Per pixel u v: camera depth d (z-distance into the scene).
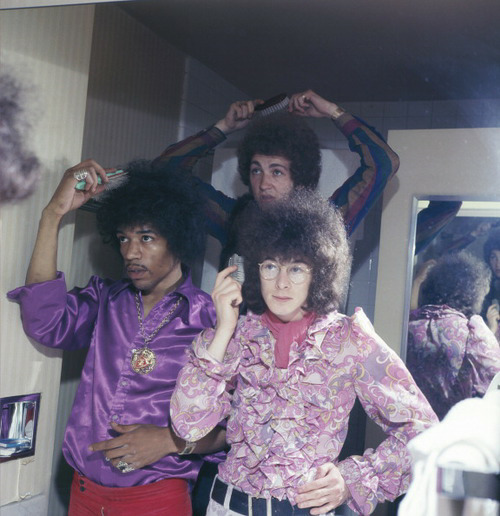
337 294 1.23
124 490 1.47
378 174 1.43
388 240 1.40
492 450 0.93
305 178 1.49
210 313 1.50
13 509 1.62
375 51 1.51
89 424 1.51
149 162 1.60
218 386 1.22
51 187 1.70
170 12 1.66
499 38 1.43
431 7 1.46
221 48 1.63
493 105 1.41
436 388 1.34
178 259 1.53
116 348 1.52
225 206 1.53
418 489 0.94
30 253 1.68
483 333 1.32
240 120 1.58
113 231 1.57
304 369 1.19
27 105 1.69
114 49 1.70
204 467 1.44
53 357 1.69
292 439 1.18
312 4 1.55
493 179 1.37
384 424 1.22
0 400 1.61
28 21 1.70
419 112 1.46
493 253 1.34
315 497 1.17
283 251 1.23
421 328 1.36
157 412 1.47
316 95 1.52
